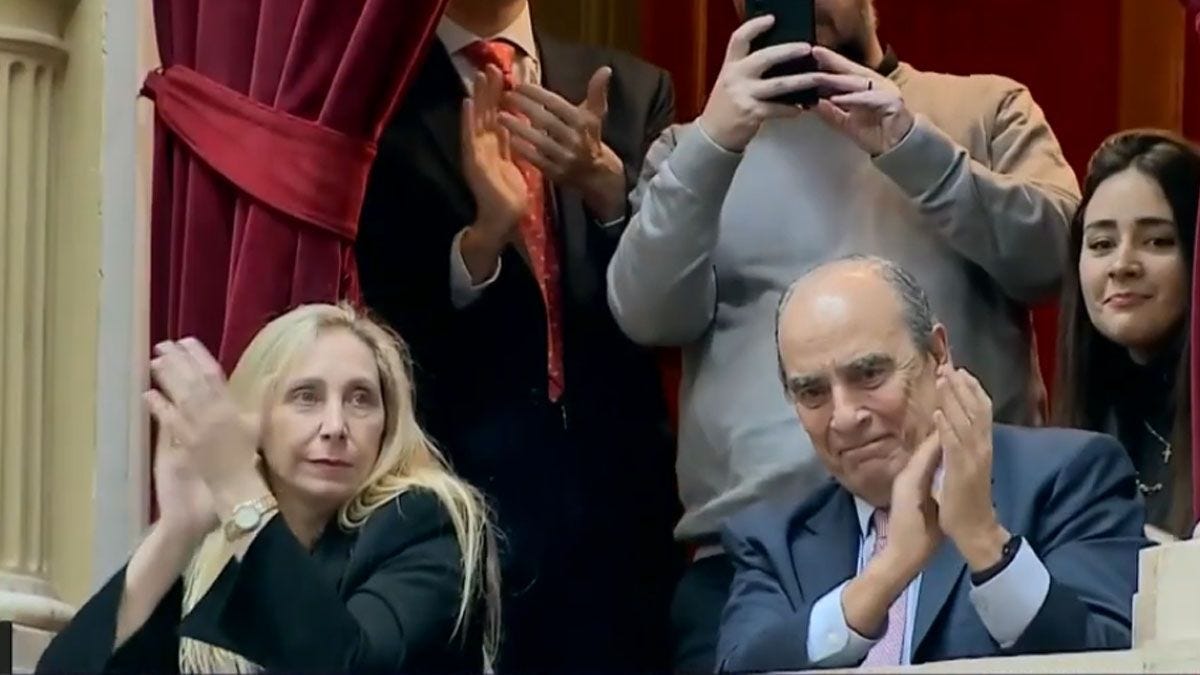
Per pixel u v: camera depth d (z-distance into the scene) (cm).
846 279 1016
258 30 1138
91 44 1168
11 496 1137
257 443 948
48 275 1159
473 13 1209
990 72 1264
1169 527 1097
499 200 1184
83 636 932
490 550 990
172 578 935
